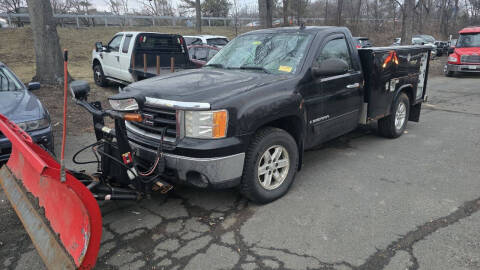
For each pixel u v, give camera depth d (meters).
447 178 4.40
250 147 3.38
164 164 3.24
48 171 2.21
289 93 3.67
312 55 4.08
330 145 5.86
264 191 3.60
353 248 2.95
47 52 9.73
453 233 3.15
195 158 3.07
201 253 2.89
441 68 18.66
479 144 5.83
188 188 4.15
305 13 17.33
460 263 2.73
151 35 9.89
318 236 3.12
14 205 3.11
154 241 3.07
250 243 3.03
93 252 2.30
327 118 4.36
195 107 3.03
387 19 30.20
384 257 2.82
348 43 4.75
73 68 14.30
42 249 2.56
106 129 3.19
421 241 3.03
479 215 3.46
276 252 2.90
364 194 3.96
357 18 23.03
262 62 4.27
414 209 3.60
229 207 3.68
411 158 5.16
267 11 14.32
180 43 10.65
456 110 8.70
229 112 3.12
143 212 3.58
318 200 3.81
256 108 3.30
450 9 35.62
